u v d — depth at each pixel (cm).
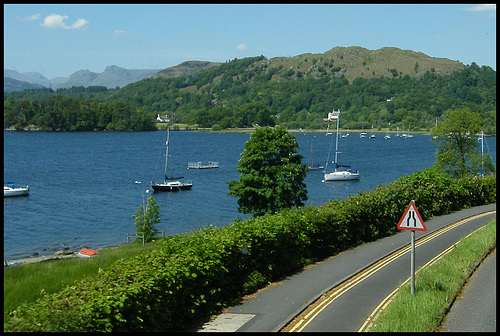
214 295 1302
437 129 5391
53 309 862
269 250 1627
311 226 1897
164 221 4831
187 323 1177
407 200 2811
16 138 14612
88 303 905
